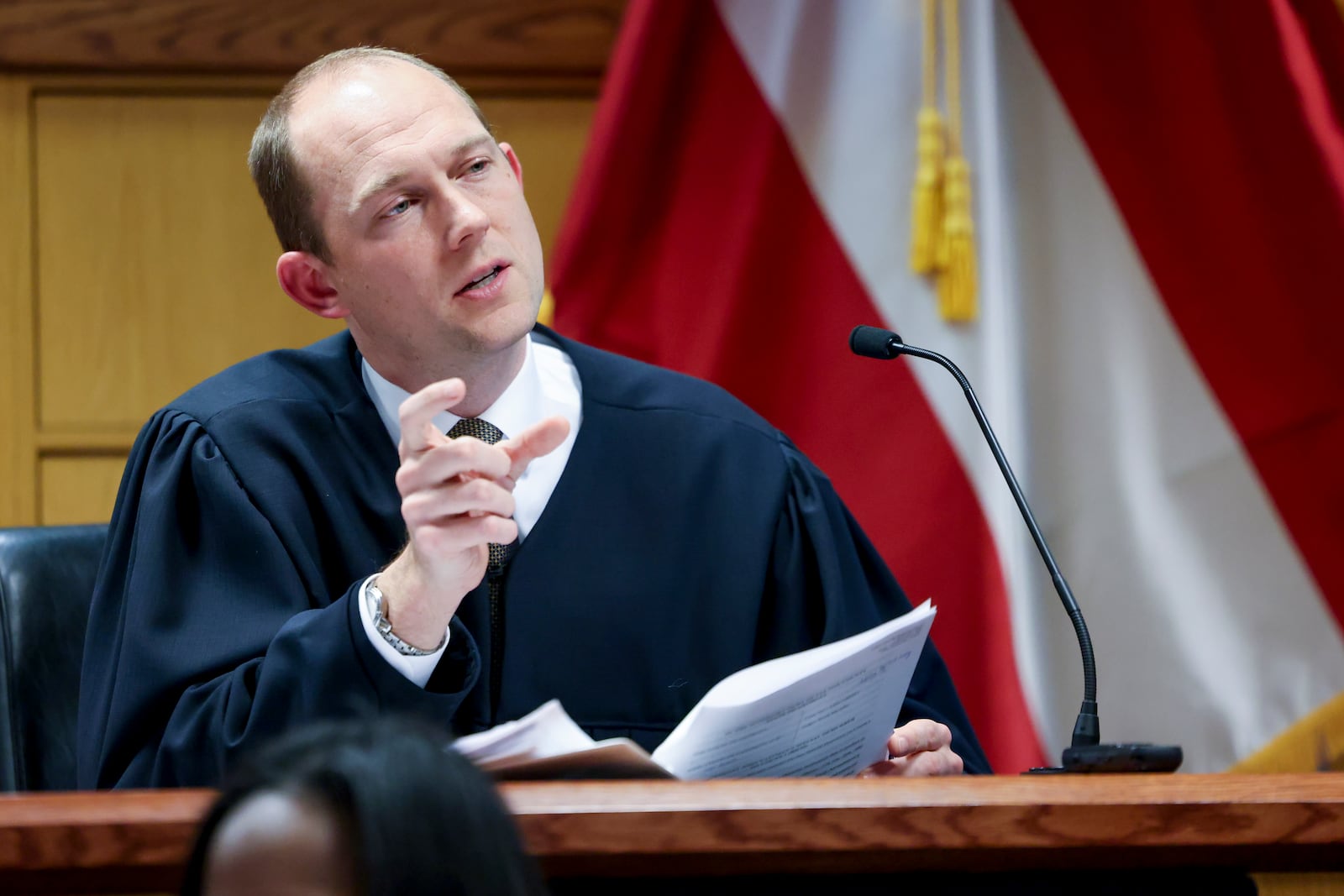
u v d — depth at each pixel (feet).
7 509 35.86
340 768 6.10
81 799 11.28
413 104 19.67
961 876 12.20
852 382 31.53
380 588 16.29
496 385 20.66
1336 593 31.22
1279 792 11.79
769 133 32.12
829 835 11.33
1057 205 32.89
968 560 30.83
